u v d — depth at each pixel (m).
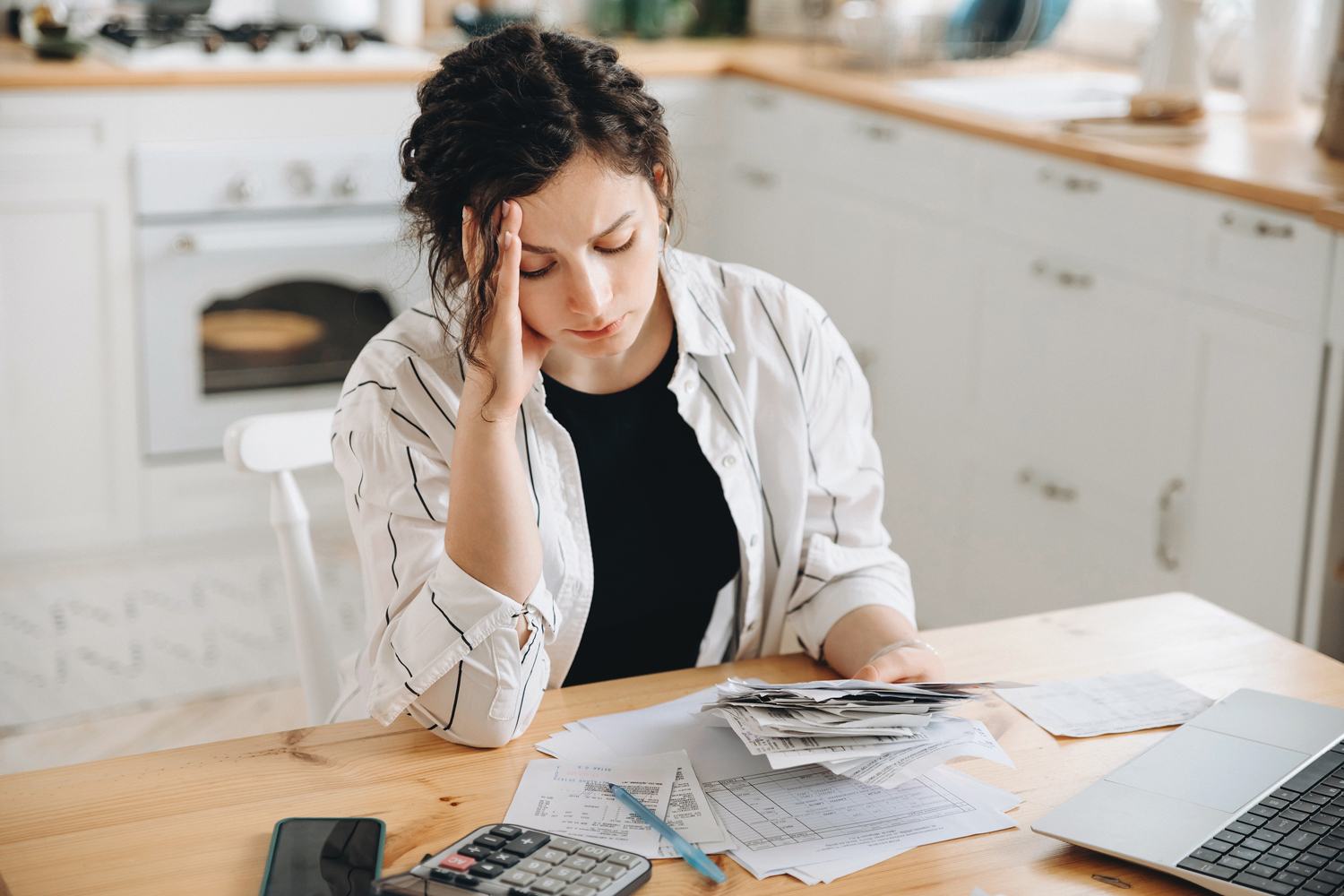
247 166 2.79
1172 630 1.13
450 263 1.01
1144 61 2.36
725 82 3.18
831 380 1.24
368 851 0.79
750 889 0.77
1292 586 1.89
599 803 0.86
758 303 1.22
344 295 3.03
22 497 2.82
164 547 2.94
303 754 0.92
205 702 2.34
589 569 1.13
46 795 0.86
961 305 2.47
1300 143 2.18
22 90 2.57
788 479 1.21
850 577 1.16
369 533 1.05
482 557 0.94
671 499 1.18
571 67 0.94
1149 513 2.11
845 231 2.80
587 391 1.15
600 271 0.95
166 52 2.73
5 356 2.72
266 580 2.81
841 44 2.96
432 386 1.07
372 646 1.04
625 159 0.92
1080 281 2.17
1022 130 2.25
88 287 2.75
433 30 3.42
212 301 2.91
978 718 0.97
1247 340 1.89
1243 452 1.93
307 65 2.80
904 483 2.73
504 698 0.93
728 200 3.25
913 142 2.54
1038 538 2.37
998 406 2.42
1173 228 1.98
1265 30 2.41
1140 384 2.09
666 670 1.24
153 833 0.82
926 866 0.79
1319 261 1.75
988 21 2.97
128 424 2.87
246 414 2.99
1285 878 0.75
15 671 2.41
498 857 0.77
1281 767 0.87
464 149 0.92
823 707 0.88
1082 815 0.82
